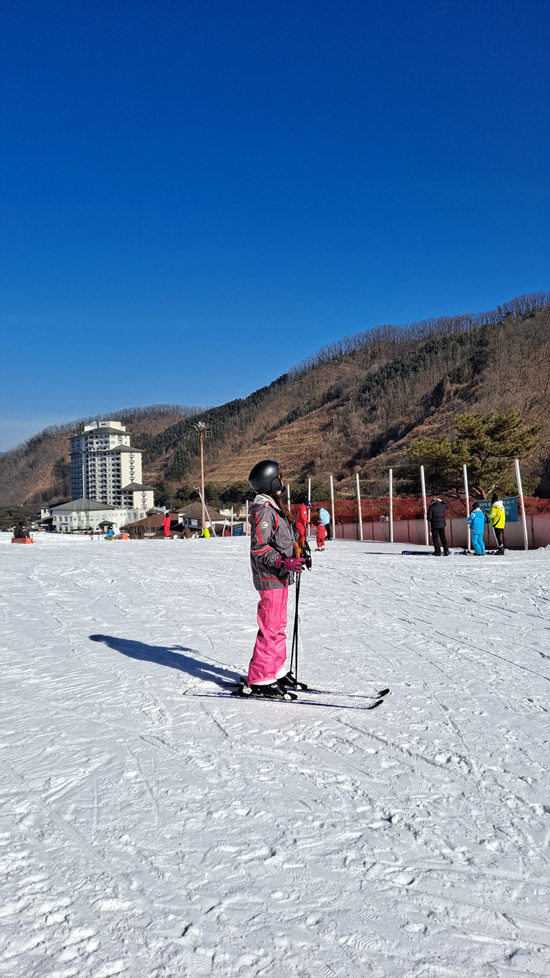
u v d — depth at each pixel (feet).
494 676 18.69
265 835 9.72
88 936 7.52
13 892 8.34
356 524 102.78
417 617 28.37
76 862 9.03
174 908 8.01
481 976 6.95
